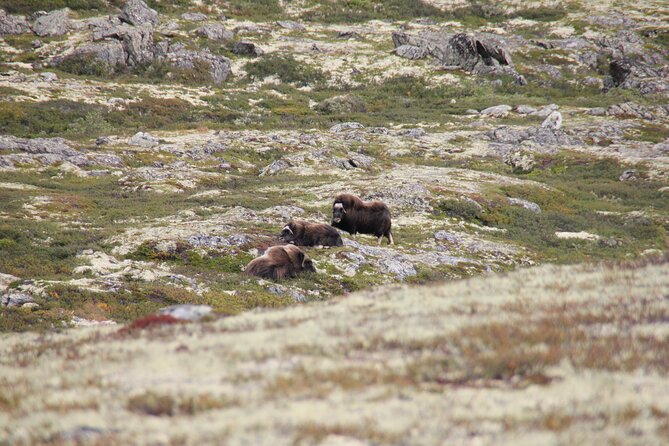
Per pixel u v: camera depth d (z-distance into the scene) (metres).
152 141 72.31
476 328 11.05
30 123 78.75
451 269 34.84
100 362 10.84
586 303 13.18
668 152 74.06
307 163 66.88
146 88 101.12
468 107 106.12
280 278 28.88
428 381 8.99
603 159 71.25
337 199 34.72
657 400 8.00
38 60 106.81
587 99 111.81
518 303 13.49
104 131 78.81
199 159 66.81
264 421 7.42
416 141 81.44
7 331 20.52
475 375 9.12
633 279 15.60
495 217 48.72
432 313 13.14
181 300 24.75
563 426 7.22
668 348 9.99
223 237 33.03
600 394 8.22
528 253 40.75
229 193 51.78
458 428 7.21
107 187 54.28
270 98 106.31
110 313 23.02
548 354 9.56
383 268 32.59
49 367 10.93
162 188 53.84
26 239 33.38
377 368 9.41
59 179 55.62
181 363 10.23
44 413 8.19
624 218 51.31
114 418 7.85
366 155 74.62
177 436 7.05
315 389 8.54
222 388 8.85
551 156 73.69
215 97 101.31
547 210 53.56
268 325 13.26
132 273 27.44
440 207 49.31
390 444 6.81
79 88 95.50
